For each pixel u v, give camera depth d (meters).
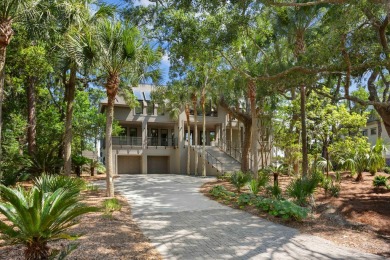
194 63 14.67
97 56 10.62
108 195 11.42
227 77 17.31
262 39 14.05
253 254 5.55
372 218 9.09
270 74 12.06
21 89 17.27
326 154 16.39
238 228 7.41
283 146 19.14
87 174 23.53
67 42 11.08
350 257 5.51
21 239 3.95
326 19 11.65
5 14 7.79
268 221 8.16
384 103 9.63
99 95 25.80
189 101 24.80
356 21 9.56
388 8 7.10
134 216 8.70
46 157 15.52
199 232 7.02
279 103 19.72
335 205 10.27
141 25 13.92
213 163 25.20
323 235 6.97
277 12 12.75
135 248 5.62
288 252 5.70
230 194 11.73
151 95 25.53
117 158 28.30
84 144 28.64
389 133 11.98
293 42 13.79
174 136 29.62
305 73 10.01
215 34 11.10
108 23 10.70
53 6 10.58
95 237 6.04
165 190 14.68
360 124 14.17
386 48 9.55
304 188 9.93
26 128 18.50
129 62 10.96
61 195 4.38
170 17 11.66
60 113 22.59
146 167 28.62
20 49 11.95
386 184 13.70
